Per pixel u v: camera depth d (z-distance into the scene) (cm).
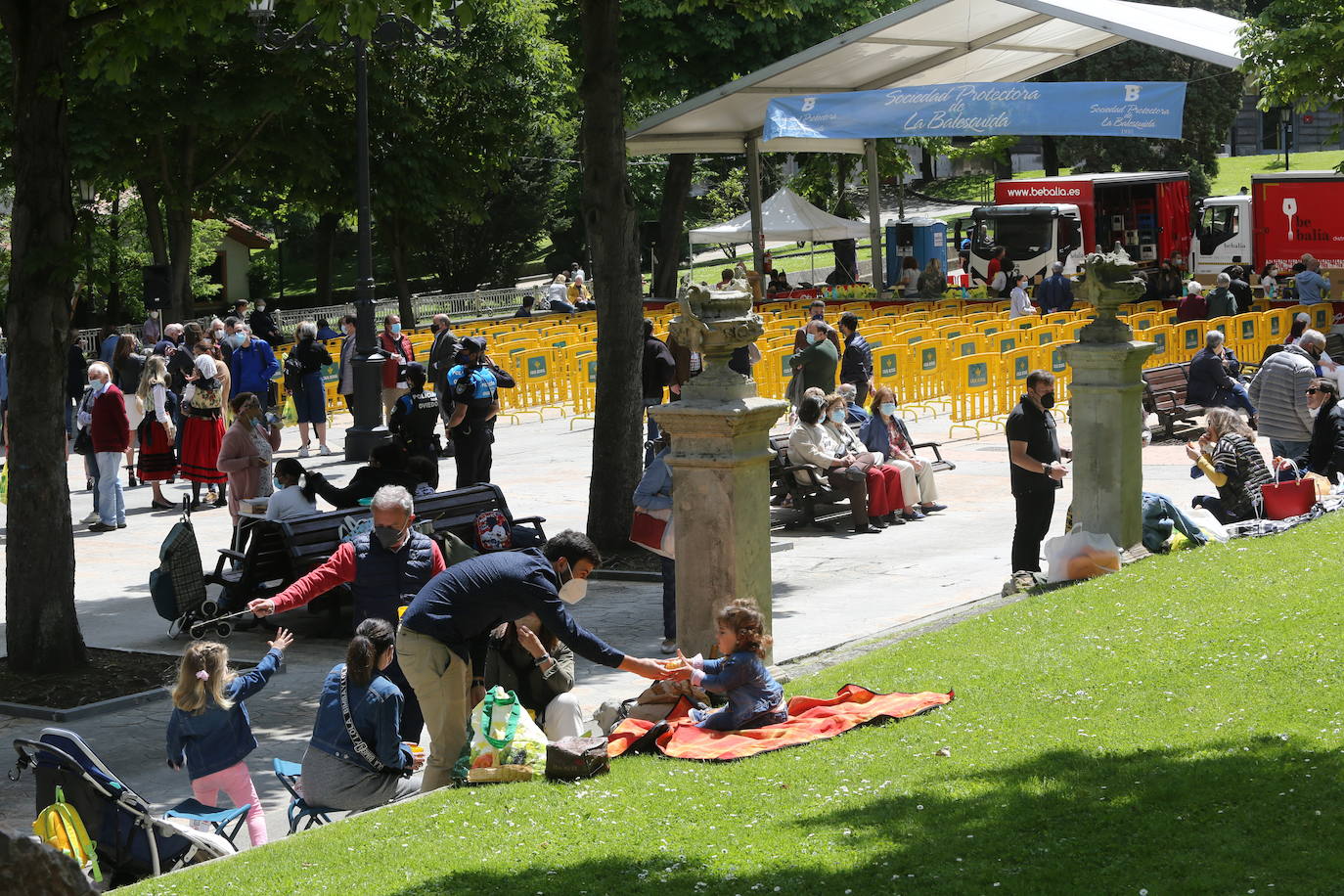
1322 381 1433
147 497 2012
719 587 851
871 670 935
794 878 566
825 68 3666
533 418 2638
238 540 1305
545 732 796
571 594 794
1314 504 1320
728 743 774
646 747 775
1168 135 2591
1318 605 978
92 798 705
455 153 4278
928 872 565
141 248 5119
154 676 1120
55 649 1116
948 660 944
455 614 732
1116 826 605
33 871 392
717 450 839
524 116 4256
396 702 770
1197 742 717
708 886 565
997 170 7256
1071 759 703
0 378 2398
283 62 3553
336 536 1252
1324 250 3844
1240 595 1033
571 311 4012
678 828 643
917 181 8675
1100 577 1145
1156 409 2062
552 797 700
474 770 739
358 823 693
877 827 622
